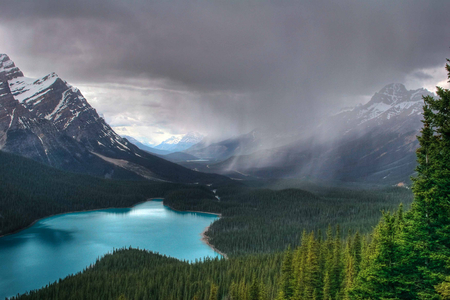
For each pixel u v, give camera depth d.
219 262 165.88
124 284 146.50
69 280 152.88
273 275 136.12
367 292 49.12
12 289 164.75
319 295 84.88
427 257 44.28
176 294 137.25
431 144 45.25
